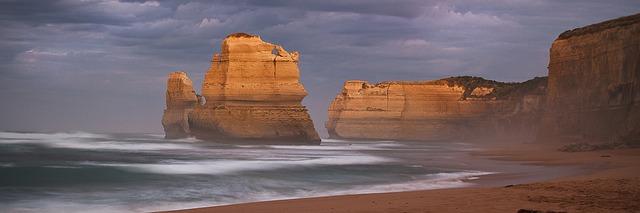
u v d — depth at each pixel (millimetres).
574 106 78500
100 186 31266
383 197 26078
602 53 73938
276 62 89250
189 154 59719
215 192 30375
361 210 22031
